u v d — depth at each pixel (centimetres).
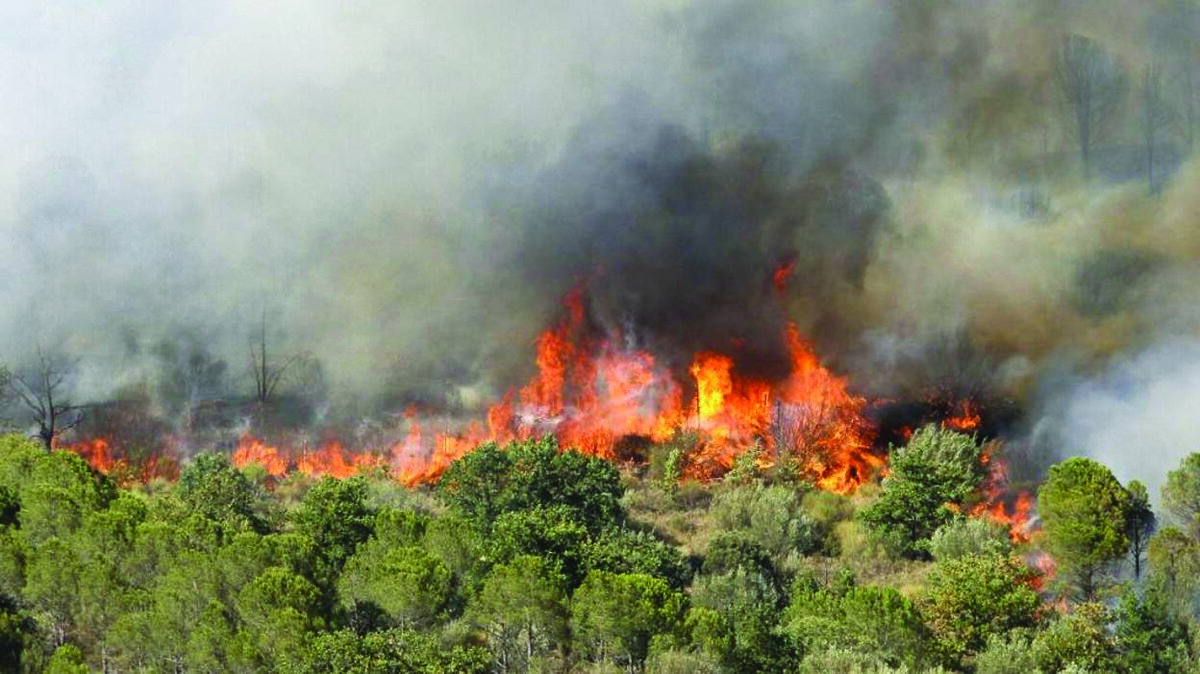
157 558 4753
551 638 4553
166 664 4344
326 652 4119
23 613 4478
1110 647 4709
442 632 4641
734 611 4856
